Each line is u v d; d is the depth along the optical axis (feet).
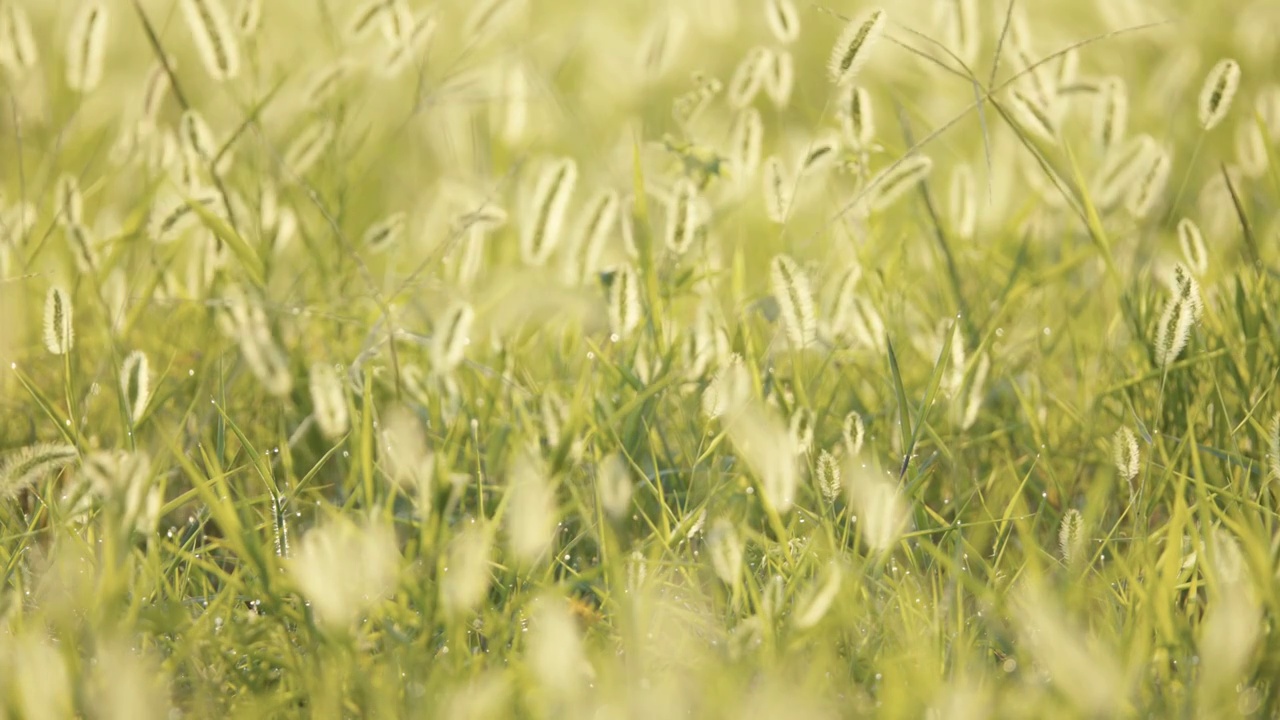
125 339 11.92
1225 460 11.35
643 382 11.48
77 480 11.04
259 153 12.46
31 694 10.66
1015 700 10.77
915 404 11.60
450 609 10.80
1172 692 10.80
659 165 12.84
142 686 10.64
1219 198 12.21
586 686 10.80
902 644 10.90
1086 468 11.55
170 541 11.29
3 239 11.85
